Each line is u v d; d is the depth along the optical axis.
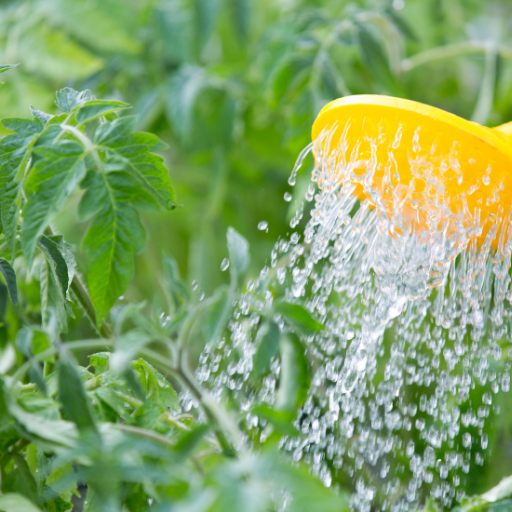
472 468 2.41
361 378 2.38
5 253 2.21
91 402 2.16
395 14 2.91
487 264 2.31
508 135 2.24
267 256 3.38
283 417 2.12
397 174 2.23
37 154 2.16
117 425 2.13
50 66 3.02
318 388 2.39
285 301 2.19
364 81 3.46
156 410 2.17
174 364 2.13
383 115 2.21
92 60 3.10
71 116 2.17
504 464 2.43
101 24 3.17
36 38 3.02
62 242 2.20
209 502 2.05
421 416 2.61
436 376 2.66
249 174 3.56
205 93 3.26
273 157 3.47
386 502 2.42
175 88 3.07
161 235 3.48
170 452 2.09
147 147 2.16
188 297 2.20
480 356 2.37
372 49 2.77
